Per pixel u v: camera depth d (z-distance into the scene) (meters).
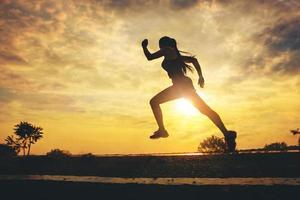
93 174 3.71
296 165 3.22
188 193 2.87
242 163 3.50
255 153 3.86
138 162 4.05
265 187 2.68
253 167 3.30
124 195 3.10
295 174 2.94
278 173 3.03
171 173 3.43
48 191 3.45
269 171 3.12
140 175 3.48
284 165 3.27
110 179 3.37
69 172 3.90
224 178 3.04
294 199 2.52
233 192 2.74
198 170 3.43
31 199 3.47
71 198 3.31
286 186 2.64
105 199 3.16
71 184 3.37
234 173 3.19
